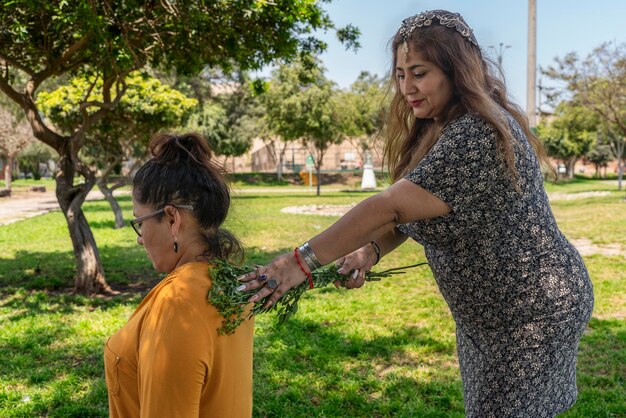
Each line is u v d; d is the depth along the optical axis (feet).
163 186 5.52
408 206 6.17
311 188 130.00
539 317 6.66
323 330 20.06
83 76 34.68
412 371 16.31
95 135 48.57
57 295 26.48
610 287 25.95
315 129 97.96
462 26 6.49
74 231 26.63
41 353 18.10
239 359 5.66
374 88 122.52
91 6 19.81
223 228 6.04
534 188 6.60
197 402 5.24
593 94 75.15
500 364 6.91
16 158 147.84
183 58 26.53
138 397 5.55
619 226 48.24
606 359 17.01
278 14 22.93
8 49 26.32
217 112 97.40
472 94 6.31
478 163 6.18
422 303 23.56
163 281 5.57
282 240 44.47
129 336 5.54
